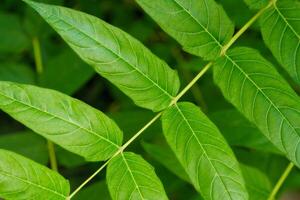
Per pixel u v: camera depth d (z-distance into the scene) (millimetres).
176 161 609
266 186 615
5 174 486
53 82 709
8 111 488
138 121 668
